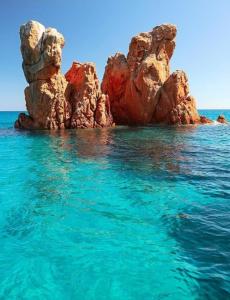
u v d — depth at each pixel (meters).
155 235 6.55
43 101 30.19
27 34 30.31
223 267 5.27
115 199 8.95
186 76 36.88
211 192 9.61
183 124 36.06
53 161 14.41
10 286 4.84
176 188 10.05
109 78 39.84
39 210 8.05
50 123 30.70
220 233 6.59
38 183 10.62
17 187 10.13
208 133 27.61
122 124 39.06
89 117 32.56
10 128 33.81
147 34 39.19
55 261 5.54
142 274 5.12
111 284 4.84
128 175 11.73
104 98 34.12
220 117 43.38
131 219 7.46
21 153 16.67
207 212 7.88
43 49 29.69
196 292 4.62
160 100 36.00
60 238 6.45
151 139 22.91
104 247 6.03
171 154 16.42
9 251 5.91
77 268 5.32
